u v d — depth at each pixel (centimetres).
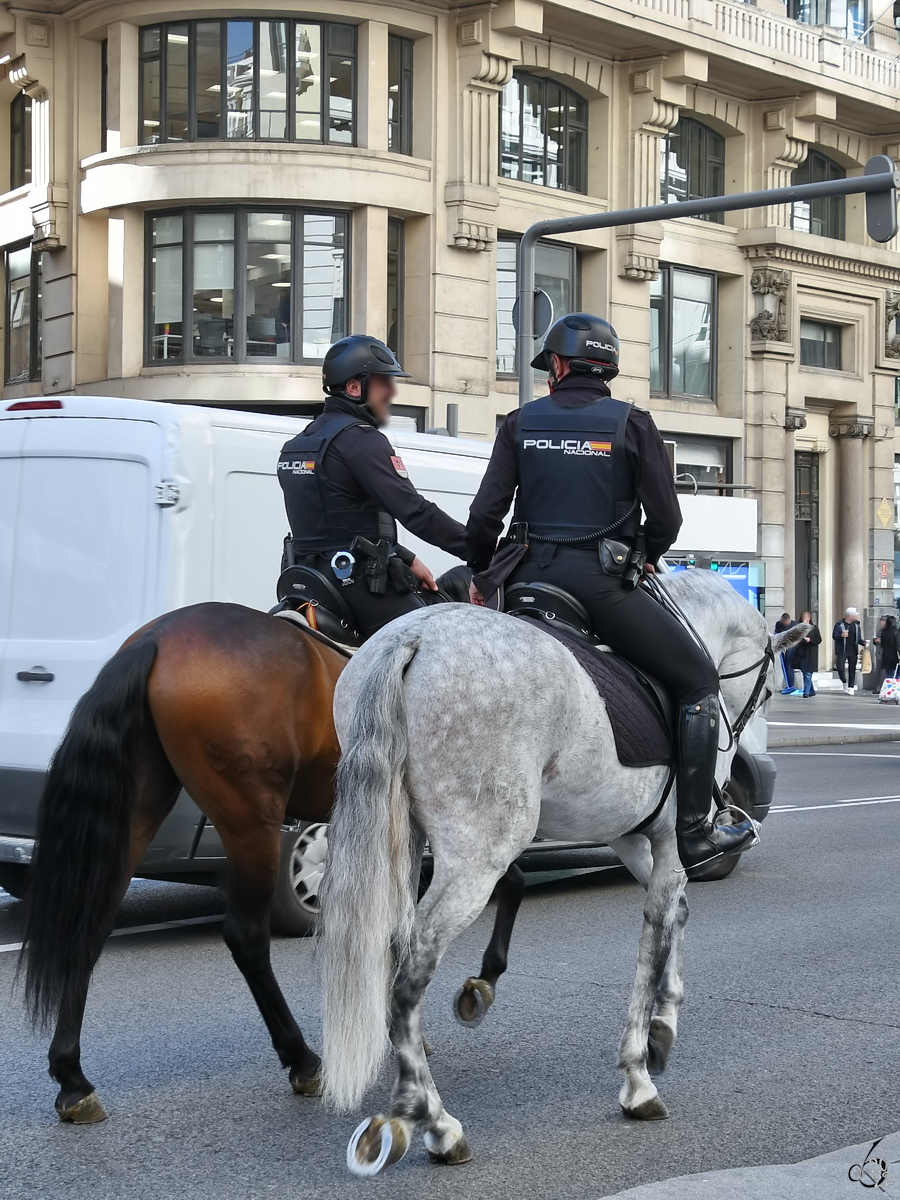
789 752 2052
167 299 2564
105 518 743
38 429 765
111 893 471
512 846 425
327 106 2534
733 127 3127
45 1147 451
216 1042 573
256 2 2469
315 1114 485
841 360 3425
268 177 2466
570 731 446
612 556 482
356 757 409
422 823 425
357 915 397
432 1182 423
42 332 2752
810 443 3400
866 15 3372
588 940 776
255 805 507
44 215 2647
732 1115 491
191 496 736
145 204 2528
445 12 2595
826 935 795
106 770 475
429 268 2594
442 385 2602
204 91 2530
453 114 2609
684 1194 388
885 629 3117
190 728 495
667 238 3025
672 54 2870
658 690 492
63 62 2639
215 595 745
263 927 509
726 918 843
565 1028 601
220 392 2494
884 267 3416
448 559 909
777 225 3178
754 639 577
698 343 3152
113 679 487
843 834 1205
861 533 3459
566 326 498
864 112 3300
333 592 584
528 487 496
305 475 588
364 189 2503
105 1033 584
